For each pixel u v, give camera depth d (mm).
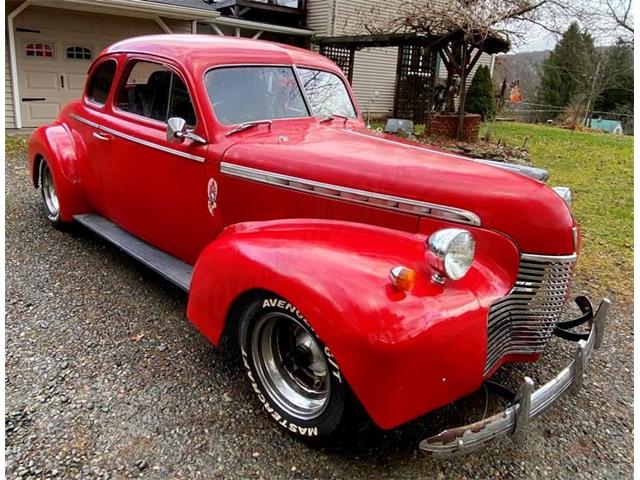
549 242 2432
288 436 2486
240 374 2955
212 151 3209
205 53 3398
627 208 7199
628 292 4465
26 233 5078
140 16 12188
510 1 11648
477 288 2311
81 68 11961
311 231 2539
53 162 4609
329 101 3879
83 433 2441
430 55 15656
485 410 2693
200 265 2732
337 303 2082
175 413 2609
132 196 3955
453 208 2475
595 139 14531
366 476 2279
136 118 3824
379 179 2639
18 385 2768
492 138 13023
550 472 2363
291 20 16562
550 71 32750
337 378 2172
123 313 3588
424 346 2049
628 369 3268
